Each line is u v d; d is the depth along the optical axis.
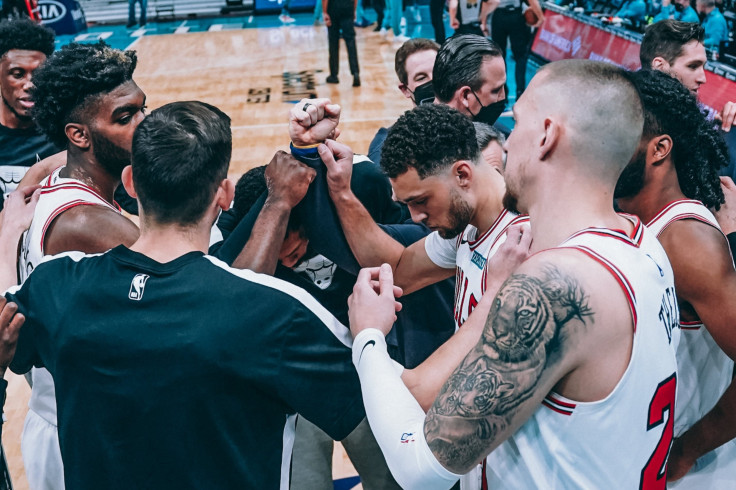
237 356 1.25
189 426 1.27
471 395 1.11
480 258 1.71
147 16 16.14
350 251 1.94
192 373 1.25
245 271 1.33
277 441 1.35
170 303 1.28
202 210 1.38
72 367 1.31
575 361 1.11
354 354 1.39
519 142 1.25
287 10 15.19
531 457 1.20
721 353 1.79
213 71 10.75
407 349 2.14
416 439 1.19
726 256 1.61
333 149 1.82
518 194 1.28
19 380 3.67
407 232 2.11
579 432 1.16
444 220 1.70
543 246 1.24
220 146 1.38
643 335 1.14
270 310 1.28
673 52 3.28
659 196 1.72
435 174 1.64
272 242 1.72
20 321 1.36
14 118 2.91
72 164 1.94
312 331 1.33
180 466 1.28
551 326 1.09
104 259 1.37
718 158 1.83
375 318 1.41
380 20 13.23
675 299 1.28
